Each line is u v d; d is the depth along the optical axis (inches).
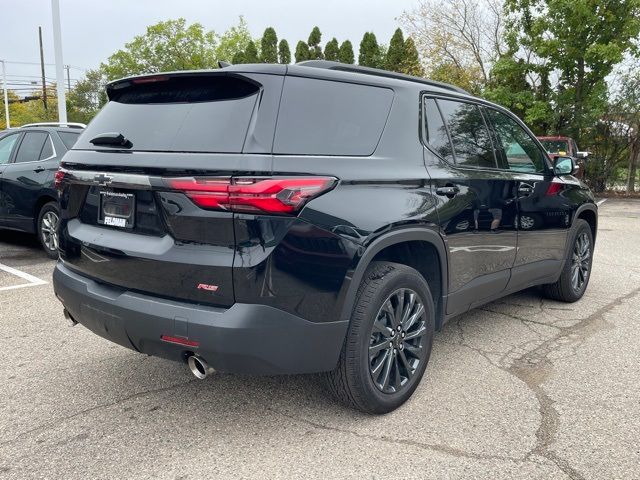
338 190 107.0
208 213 98.3
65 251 127.6
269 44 1341.0
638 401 129.3
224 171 96.6
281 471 100.8
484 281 153.6
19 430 115.2
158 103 116.6
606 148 804.0
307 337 103.6
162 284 104.5
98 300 112.9
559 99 765.3
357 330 112.2
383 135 123.1
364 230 109.1
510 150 171.5
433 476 99.3
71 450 107.7
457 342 168.6
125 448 108.5
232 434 114.0
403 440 111.6
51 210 274.8
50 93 2706.7
